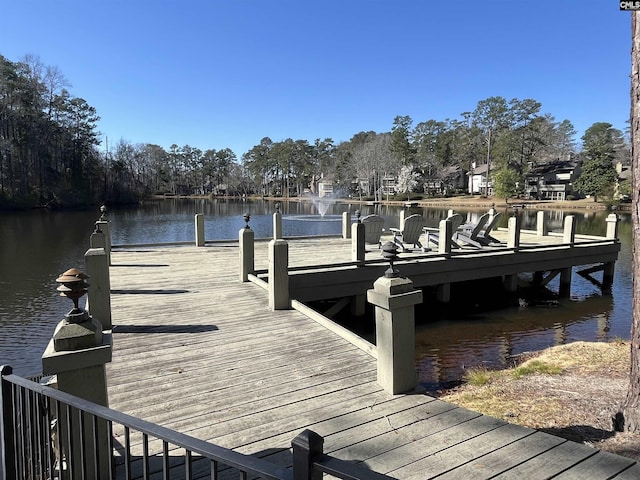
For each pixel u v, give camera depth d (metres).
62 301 9.41
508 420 3.33
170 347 3.97
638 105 2.99
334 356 3.77
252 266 6.88
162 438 1.20
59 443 1.82
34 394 1.84
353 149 62.88
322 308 7.84
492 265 8.58
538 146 50.38
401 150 54.72
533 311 8.27
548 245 9.32
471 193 53.78
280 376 3.34
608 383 4.19
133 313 5.08
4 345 6.93
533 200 44.50
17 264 13.56
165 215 35.41
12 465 1.91
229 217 33.22
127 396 2.99
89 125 44.84
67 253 15.60
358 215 10.59
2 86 35.41
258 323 4.72
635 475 2.07
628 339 6.46
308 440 0.92
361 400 2.93
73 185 41.47
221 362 3.62
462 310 8.27
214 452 1.09
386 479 0.83
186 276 7.26
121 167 52.78
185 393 3.04
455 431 2.50
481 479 2.04
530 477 2.05
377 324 3.14
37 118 38.06
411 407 2.82
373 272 7.24
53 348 1.89
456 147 56.38
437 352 6.05
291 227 24.84
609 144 40.00
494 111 51.53
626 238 18.19
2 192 35.28
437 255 7.98
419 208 42.78
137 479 2.10
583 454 2.26
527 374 4.65
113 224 27.30
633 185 3.07
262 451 2.32
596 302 8.93
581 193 42.34
